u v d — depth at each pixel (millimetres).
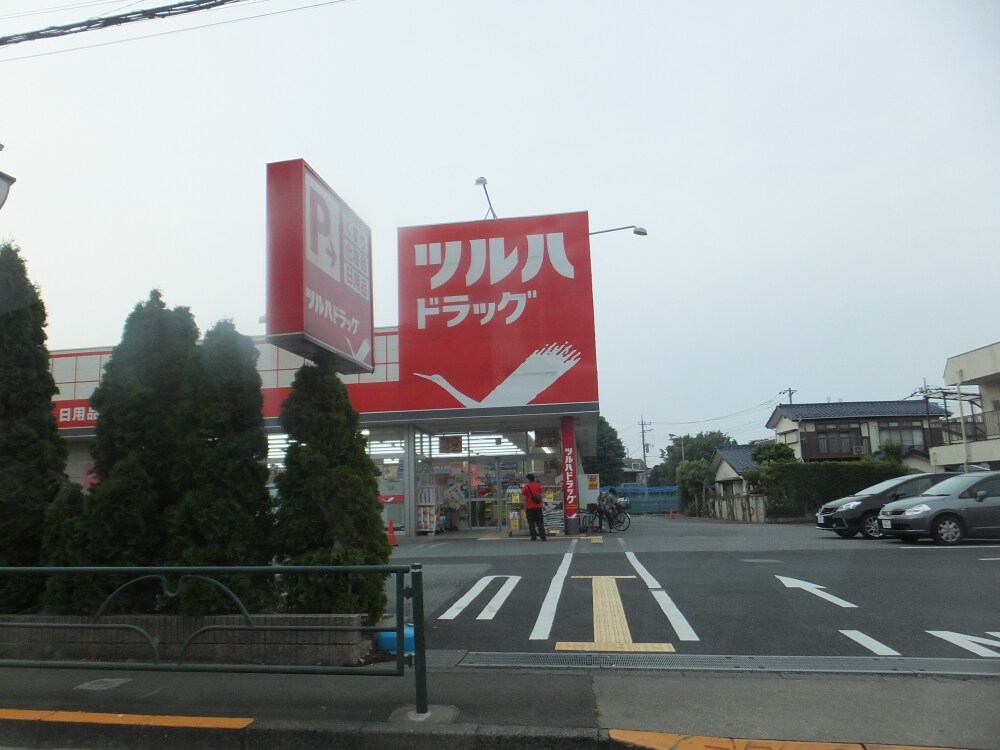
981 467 27125
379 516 6758
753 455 34000
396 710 4902
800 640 6637
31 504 6879
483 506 21156
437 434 21500
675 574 10531
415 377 19688
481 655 6293
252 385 6770
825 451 40625
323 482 6355
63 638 6355
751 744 4207
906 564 11172
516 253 19766
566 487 19484
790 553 12977
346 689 5387
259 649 5996
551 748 4363
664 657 6129
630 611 8016
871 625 7172
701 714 4707
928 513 14297
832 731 4387
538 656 6227
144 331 6887
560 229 19750
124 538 6449
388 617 7684
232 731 4664
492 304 19688
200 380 6617
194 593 6051
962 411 27141
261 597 6324
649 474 88938
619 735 4352
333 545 6340
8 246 7426
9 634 6469
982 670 5633
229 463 6453
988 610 7793
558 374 19203
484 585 10023
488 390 19375
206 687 5516
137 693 5402
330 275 6902
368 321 8008
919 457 39000
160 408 6734
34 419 7234
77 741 4820
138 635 6223
